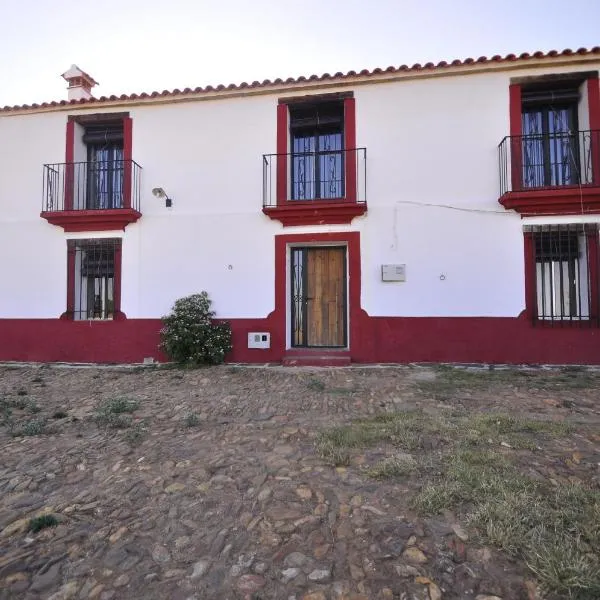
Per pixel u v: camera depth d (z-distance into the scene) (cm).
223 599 209
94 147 988
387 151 843
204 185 901
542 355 785
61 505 299
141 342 901
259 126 888
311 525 264
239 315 881
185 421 482
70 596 214
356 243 845
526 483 296
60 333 923
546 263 808
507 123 809
